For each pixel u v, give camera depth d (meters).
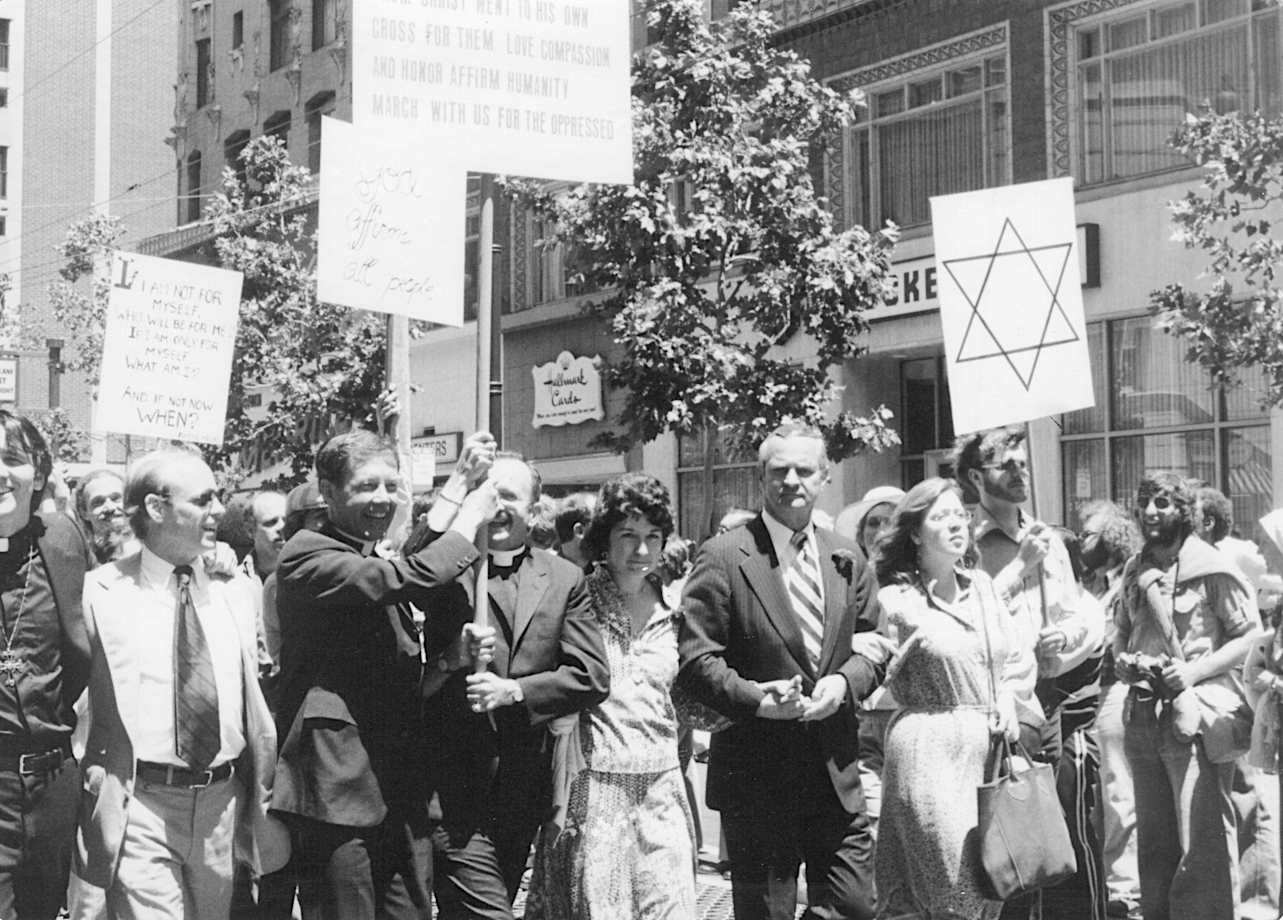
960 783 6.00
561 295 26.41
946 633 6.07
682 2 16.19
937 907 5.98
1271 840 7.57
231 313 9.89
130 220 56.34
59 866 5.55
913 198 20.44
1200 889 7.10
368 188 6.16
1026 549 6.56
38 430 5.71
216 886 5.52
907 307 19.84
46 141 55.31
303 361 24.45
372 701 5.35
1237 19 16.95
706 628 6.08
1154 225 17.39
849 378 20.78
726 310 16.61
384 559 5.33
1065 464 18.30
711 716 6.11
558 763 5.98
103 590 5.49
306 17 35.56
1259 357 12.86
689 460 23.44
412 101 6.22
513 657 5.89
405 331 6.92
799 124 16.52
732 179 15.78
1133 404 17.66
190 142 40.66
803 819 6.01
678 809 6.02
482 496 5.55
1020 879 5.77
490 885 5.81
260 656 7.12
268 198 26.20
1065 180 6.74
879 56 20.77
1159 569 7.42
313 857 5.28
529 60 6.37
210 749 5.43
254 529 8.72
